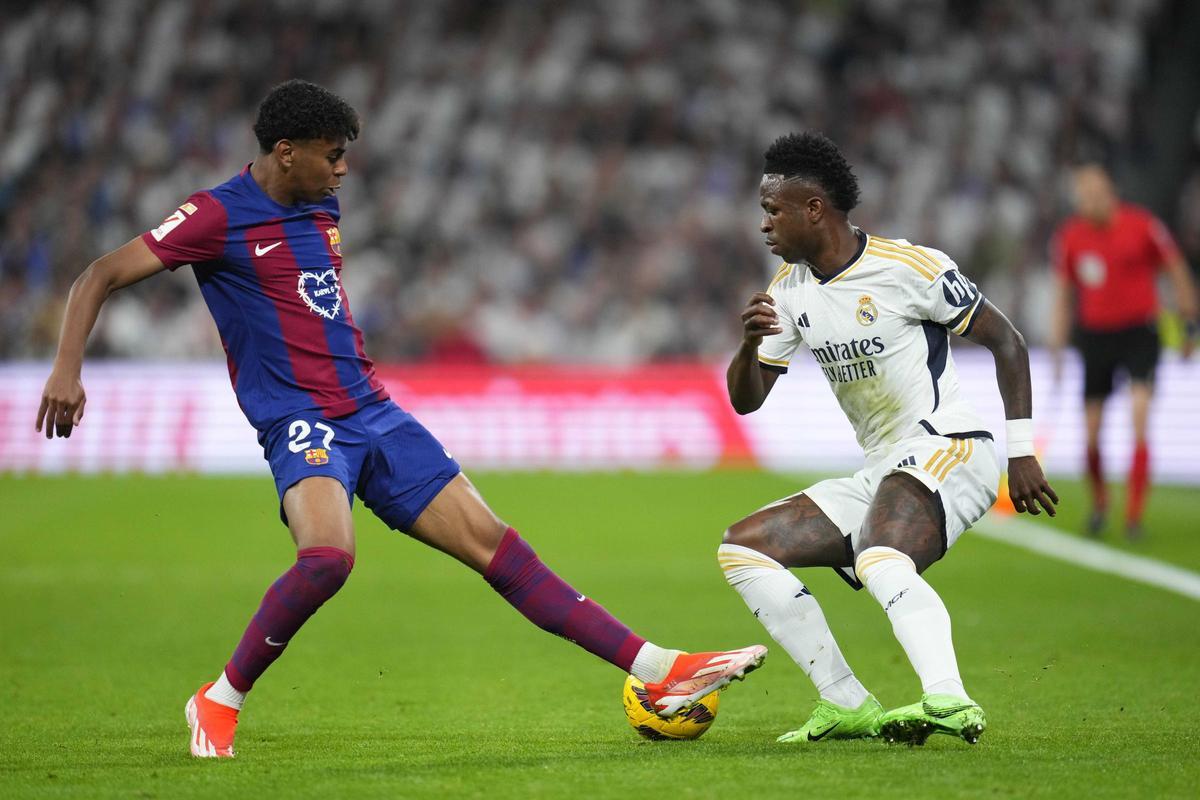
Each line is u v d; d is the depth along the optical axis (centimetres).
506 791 1463
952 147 8588
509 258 8100
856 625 2977
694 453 6369
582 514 4841
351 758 1686
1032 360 6022
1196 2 8550
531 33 9250
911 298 1786
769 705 2152
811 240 1795
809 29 9312
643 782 1503
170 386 6438
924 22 9212
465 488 1795
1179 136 8625
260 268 1741
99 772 1595
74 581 3628
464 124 8862
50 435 1656
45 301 7544
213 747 1697
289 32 9212
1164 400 5791
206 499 5338
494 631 2942
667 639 2806
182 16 9181
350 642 2805
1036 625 2909
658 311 7681
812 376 6369
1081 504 5053
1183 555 3916
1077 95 8738
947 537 1755
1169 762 1602
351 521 1711
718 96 9006
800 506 1855
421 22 9338
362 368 1798
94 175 8450
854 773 1540
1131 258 4066
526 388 6469
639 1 9381
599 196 8388
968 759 1622
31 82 9012
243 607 3250
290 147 1736
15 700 2197
